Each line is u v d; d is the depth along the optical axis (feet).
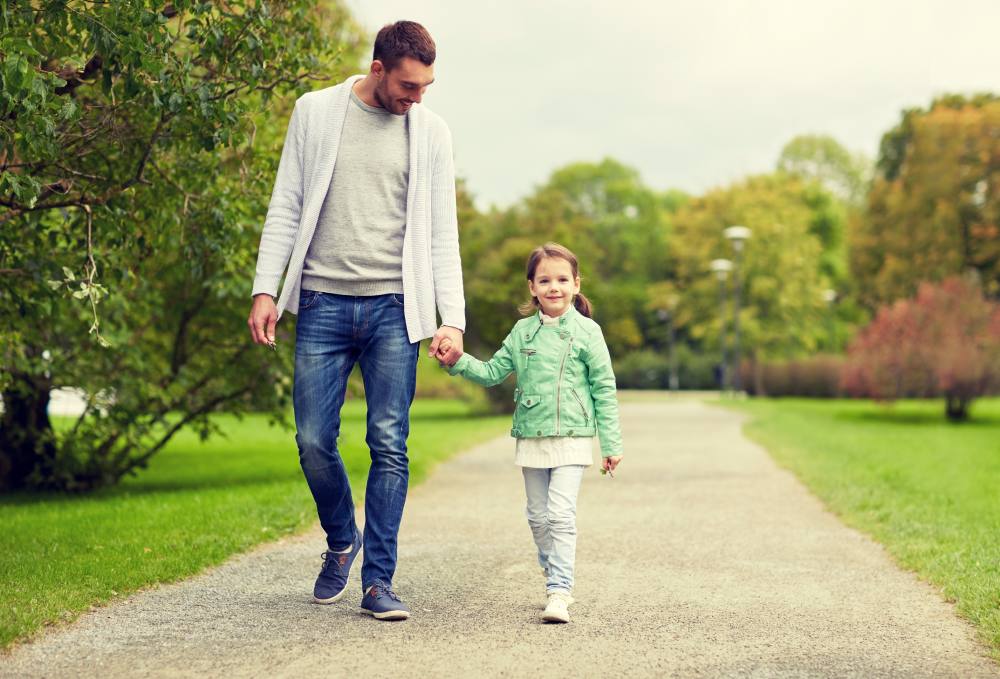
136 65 16.20
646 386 192.85
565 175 232.12
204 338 39.47
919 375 86.99
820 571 18.34
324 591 14.99
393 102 13.76
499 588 16.43
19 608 13.82
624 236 225.15
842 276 200.54
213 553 19.03
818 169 225.35
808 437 57.98
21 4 15.25
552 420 14.71
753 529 23.71
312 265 14.01
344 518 14.80
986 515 26.04
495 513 26.40
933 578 17.20
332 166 13.87
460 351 14.15
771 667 11.96
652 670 11.75
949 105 134.31
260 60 18.49
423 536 22.29
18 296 22.18
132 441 37.37
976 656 12.55
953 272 112.47
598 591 16.38
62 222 22.57
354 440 60.85
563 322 15.03
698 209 189.26
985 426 81.35
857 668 11.96
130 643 12.73
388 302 13.97
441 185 14.40
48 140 15.75
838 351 199.31
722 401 126.21
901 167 132.36
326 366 14.05
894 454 48.55
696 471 38.52
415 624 13.82
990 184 110.22
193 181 21.85
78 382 34.78
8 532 23.62
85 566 17.44
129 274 22.89
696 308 181.27
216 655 12.19
